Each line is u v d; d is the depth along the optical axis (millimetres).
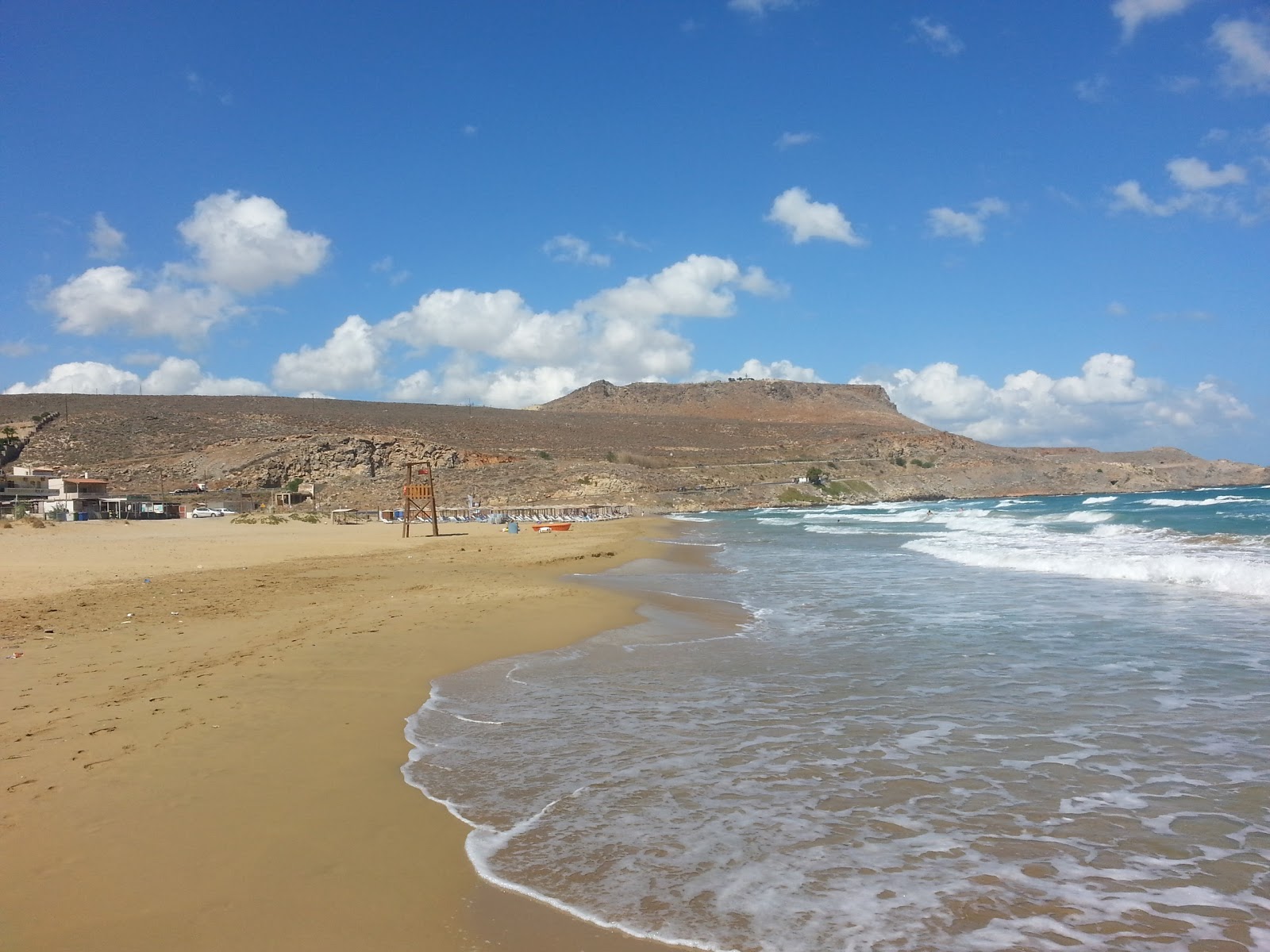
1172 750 6691
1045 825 5277
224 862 4812
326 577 21141
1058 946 3883
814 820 5418
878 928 4066
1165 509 58188
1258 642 10945
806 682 9391
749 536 44781
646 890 4496
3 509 68312
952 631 12352
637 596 17656
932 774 6258
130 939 3945
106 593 17188
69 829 5250
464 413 164500
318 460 111312
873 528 50375
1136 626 12320
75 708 8094
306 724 7727
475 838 5199
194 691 8844
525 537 45812
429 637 12242
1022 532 37531
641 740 7270
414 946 3922
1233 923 4051
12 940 3916
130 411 122750
